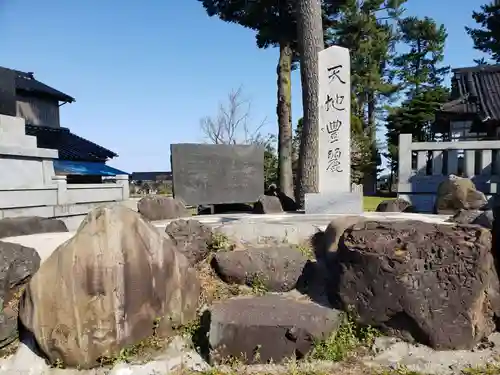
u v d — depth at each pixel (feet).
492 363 11.12
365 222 13.96
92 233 12.17
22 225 18.28
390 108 86.07
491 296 12.61
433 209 27.37
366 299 12.32
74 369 11.40
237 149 30.22
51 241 15.97
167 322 12.51
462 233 12.49
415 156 37.63
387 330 12.17
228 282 14.90
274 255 15.11
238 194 30.19
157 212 23.57
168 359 11.69
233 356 11.40
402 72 97.30
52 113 66.85
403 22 95.30
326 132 24.50
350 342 12.00
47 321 11.54
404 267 11.95
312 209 24.02
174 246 13.51
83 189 29.78
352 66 81.35
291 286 14.65
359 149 73.46
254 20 48.39
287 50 48.24
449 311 11.77
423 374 10.70
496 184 30.58
